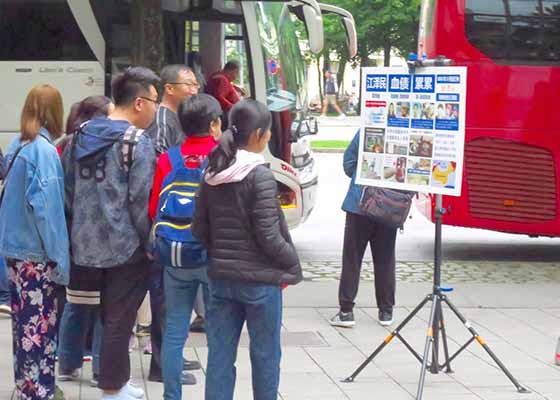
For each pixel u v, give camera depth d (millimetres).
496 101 12344
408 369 7609
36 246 6074
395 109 7051
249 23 11766
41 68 11703
